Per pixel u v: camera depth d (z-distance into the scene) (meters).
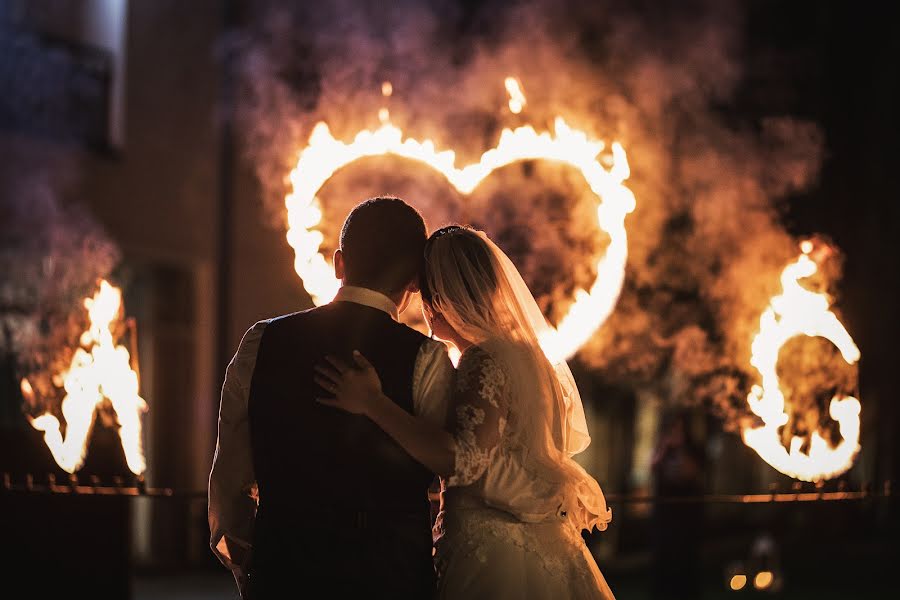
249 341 3.56
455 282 3.75
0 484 5.04
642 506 17.67
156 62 12.36
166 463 12.44
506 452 3.67
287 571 3.38
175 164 12.50
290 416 3.43
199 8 12.77
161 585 11.53
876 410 17.88
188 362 12.62
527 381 3.67
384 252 3.54
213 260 12.82
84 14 11.94
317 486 3.39
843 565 16.20
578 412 4.03
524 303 3.85
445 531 3.72
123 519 5.31
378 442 3.39
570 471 3.79
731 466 20.27
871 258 17.69
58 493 4.81
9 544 5.11
